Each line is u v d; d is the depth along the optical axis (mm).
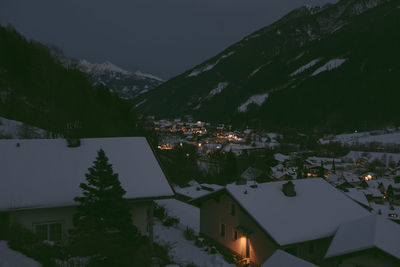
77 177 15273
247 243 20812
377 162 126500
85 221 11328
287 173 94188
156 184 15891
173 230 21656
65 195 14148
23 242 11164
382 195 79438
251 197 21781
